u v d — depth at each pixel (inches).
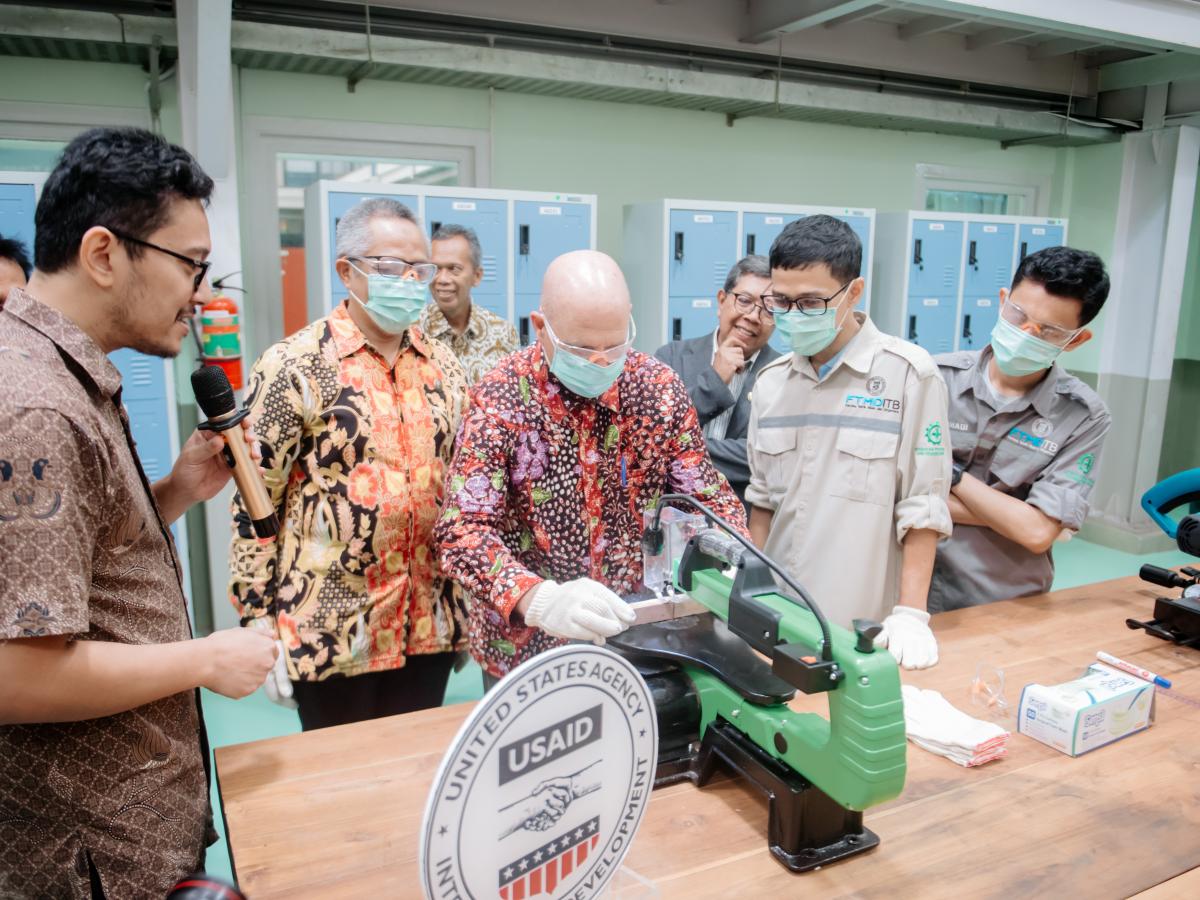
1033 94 203.3
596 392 52.6
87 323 38.9
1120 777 48.4
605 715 30.3
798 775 41.2
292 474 69.9
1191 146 194.4
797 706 53.2
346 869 39.8
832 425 70.0
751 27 166.1
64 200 36.9
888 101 178.2
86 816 40.1
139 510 40.8
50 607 33.8
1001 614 71.9
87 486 36.8
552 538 55.7
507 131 161.5
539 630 54.8
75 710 36.1
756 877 39.8
